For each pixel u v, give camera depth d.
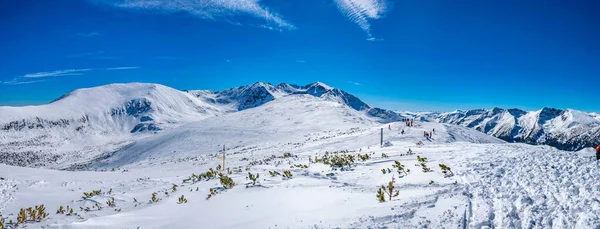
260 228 8.66
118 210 13.63
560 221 7.18
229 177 19.41
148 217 11.24
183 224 10.14
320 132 104.12
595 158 13.86
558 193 9.05
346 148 50.66
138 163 88.44
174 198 15.05
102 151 170.62
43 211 13.23
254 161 42.16
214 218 10.53
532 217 7.55
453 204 8.92
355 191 12.71
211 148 98.19
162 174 32.28
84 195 17.38
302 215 9.38
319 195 12.30
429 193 10.46
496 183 11.11
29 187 18.67
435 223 7.57
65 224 10.55
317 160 27.05
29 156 176.25
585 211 7.34
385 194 11.42
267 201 12.22
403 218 8.09
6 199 15.48
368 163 21.03
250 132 117.81
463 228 7.19
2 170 25.22
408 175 15.08
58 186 19.81
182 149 101.94
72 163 142.12
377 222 7.97
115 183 21.84
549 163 13.41
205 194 15.20
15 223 10.95
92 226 10.16
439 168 15.52
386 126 75.94
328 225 8.12
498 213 8.18
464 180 12.27
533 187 9.97
